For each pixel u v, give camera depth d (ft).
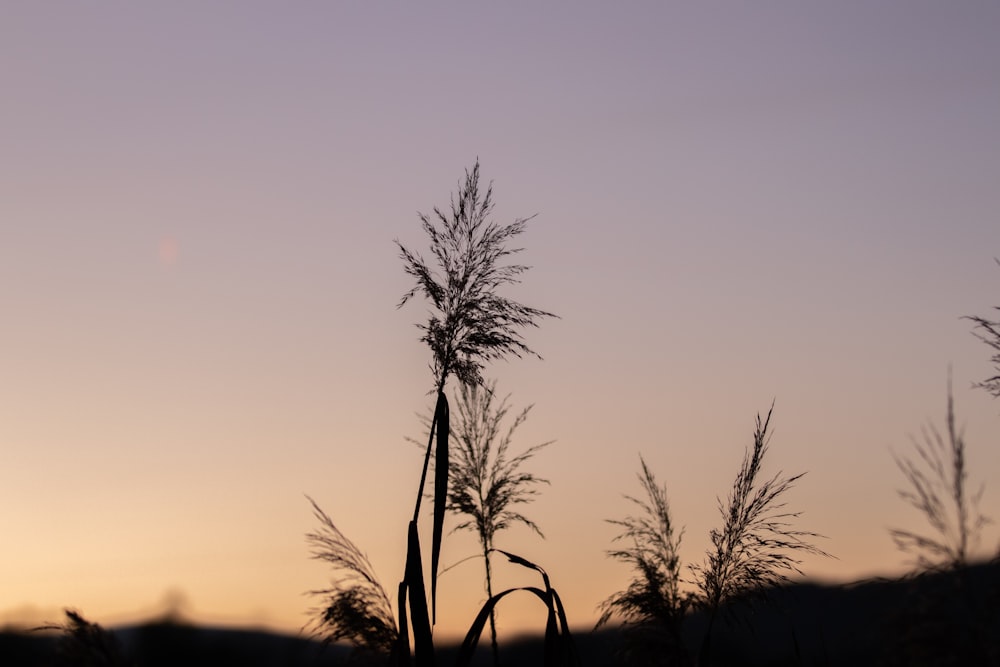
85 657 15.26
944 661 12.21
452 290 19.85
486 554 21.48
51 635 15.35
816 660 15.26
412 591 17.35
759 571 18.37
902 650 12.55
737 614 18.62
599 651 20.29
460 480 21.80
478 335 19.10
